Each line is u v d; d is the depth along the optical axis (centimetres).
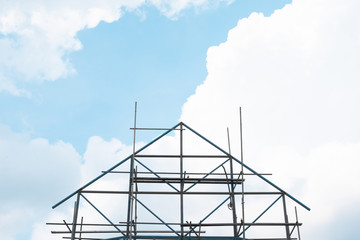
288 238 2220
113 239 2248
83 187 2311
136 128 2458
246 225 2181
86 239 2245
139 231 2180
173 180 2394
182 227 2170
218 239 2258
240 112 2238
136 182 2322
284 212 2280
